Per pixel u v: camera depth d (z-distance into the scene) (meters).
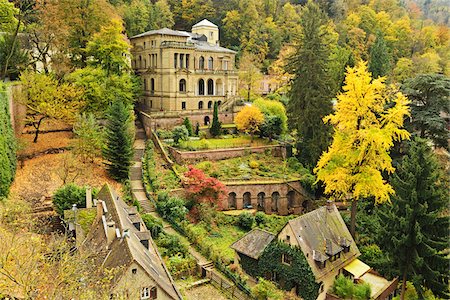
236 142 65.44
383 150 40.38
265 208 55.81
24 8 59.09
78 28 62.53
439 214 34.44
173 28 113.75
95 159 52.12
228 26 110.00
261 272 35.72
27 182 41.94
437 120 48.22
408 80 54.75
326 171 42.44
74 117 49.62
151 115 66.50
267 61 105.06
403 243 32.41
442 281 32.19
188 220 46.19
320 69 60.34
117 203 33.06
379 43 83.25
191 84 75.62
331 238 35.50
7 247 20.28
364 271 35.62
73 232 31.92
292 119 63.03
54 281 19.38
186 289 33.69
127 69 66.75
